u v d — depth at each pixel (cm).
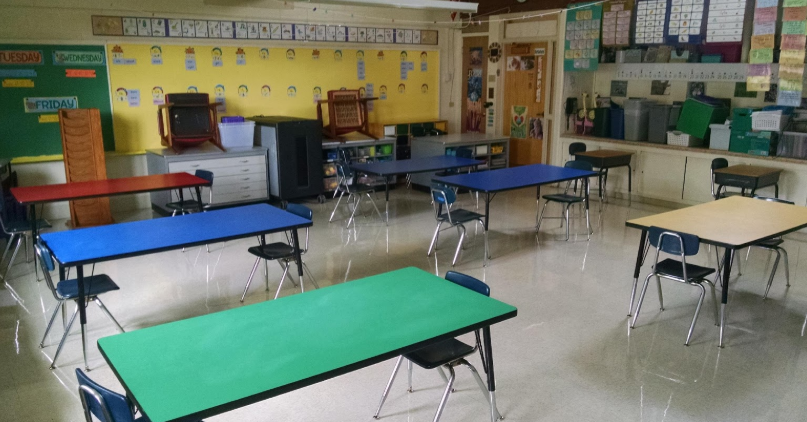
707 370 380
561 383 365
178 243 409
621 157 811
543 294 506
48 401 349
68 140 698
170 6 775
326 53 916
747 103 781
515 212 799
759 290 517
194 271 573
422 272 356
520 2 967
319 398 352
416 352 303
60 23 710
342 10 916
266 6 847
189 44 798
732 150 757
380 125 936
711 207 505
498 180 622
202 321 286
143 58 770
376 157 916
